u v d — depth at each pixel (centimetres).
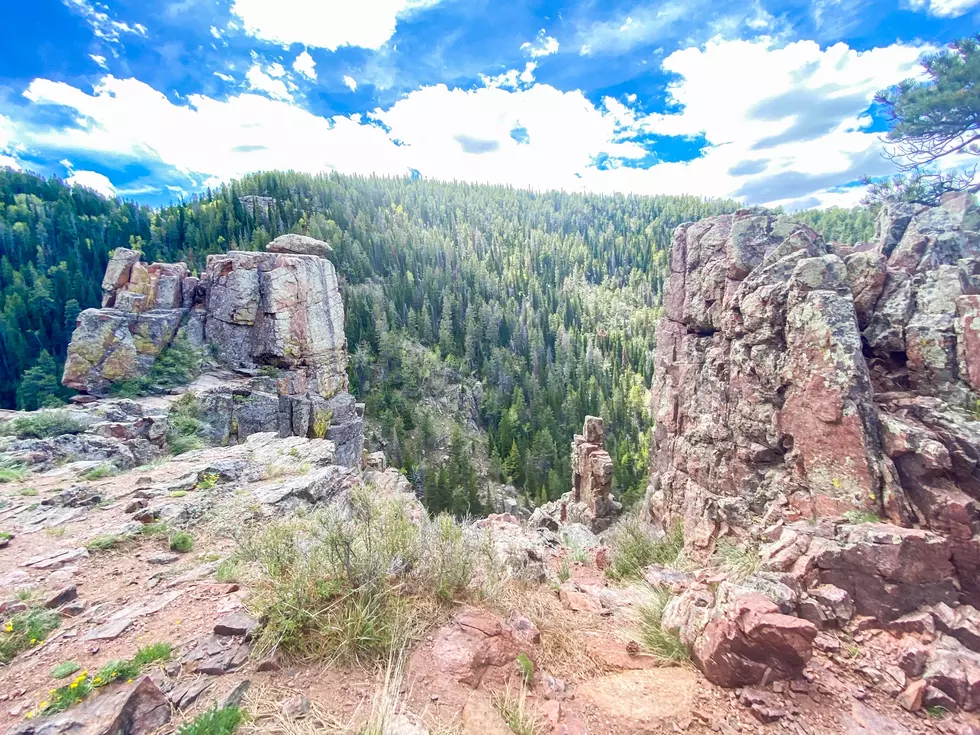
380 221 16188
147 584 684
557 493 6825
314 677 485
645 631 701
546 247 19038
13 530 883
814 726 485
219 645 512
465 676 511
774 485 934
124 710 400
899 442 723
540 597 842
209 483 1157
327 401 3034
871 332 889
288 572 636
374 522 736
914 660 536
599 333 14000
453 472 6644
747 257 1150
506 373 10419
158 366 2533
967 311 788
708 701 534
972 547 621
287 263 2884
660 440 1562
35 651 516
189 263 10962
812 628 520
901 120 1894
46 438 1580
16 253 9650
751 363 1020
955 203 1180
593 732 484
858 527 670
